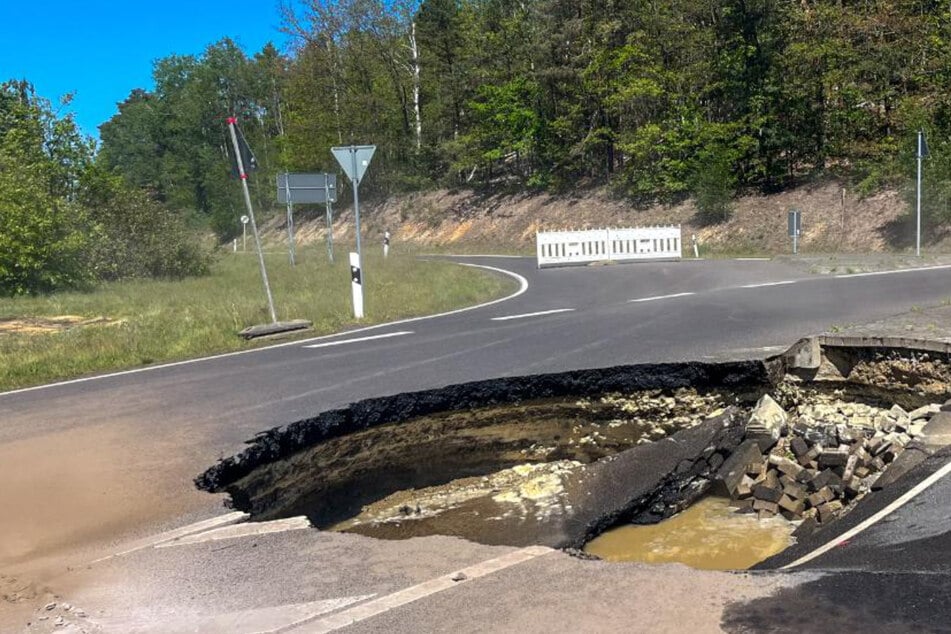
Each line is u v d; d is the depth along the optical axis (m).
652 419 7.85
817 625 3.22
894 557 4.10
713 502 6.43
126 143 84.69
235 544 4.44
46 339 11.61
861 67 25.77
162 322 13.25
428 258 32.38
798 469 6.47
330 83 50.69
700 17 32.84
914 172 22.42
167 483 5.49
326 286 18.59
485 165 45.00
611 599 3.56
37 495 5.29
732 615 3.35
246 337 11.47
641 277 18.78
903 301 11.30
